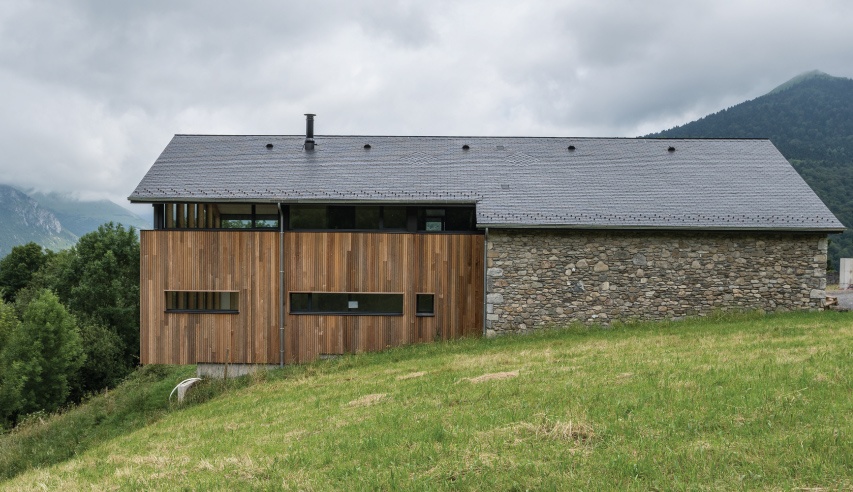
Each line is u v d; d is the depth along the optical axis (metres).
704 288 16.47
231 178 17.59
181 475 6.68
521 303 16.48
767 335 12.91
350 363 15.20
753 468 5.12
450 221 17.53
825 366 8.55
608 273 16.50
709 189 17.94
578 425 6.46
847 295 21.59
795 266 16.45
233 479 6.15
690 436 6.07
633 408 7.16
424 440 6.70
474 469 5.57
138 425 13.10
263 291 16.81
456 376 11.11
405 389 10.43
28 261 49.09
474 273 17.03
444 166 18.97
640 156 20.12
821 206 16.94
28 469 11.14
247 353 16.78
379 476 5.71
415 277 16.98
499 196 17.27
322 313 16.91
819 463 5.10
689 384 8.09
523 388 9.02
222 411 11.66
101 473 7.56
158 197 16.39
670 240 16.50
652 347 12.46
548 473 5.32
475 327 17.03
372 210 17.19
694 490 4.75
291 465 6.43
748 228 16.12
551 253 16.50
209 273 16.73
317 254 16.88
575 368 10.45
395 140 20.89
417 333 17.02
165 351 16.75
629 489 4.89
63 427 14.65
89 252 38.16
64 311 29.64
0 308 33.19
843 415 6.29
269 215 17.20
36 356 28.19
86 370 32.06
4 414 26.42
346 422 8.41
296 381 13.90
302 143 20.50
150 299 16.72
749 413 6.57
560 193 17.58
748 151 20.45
